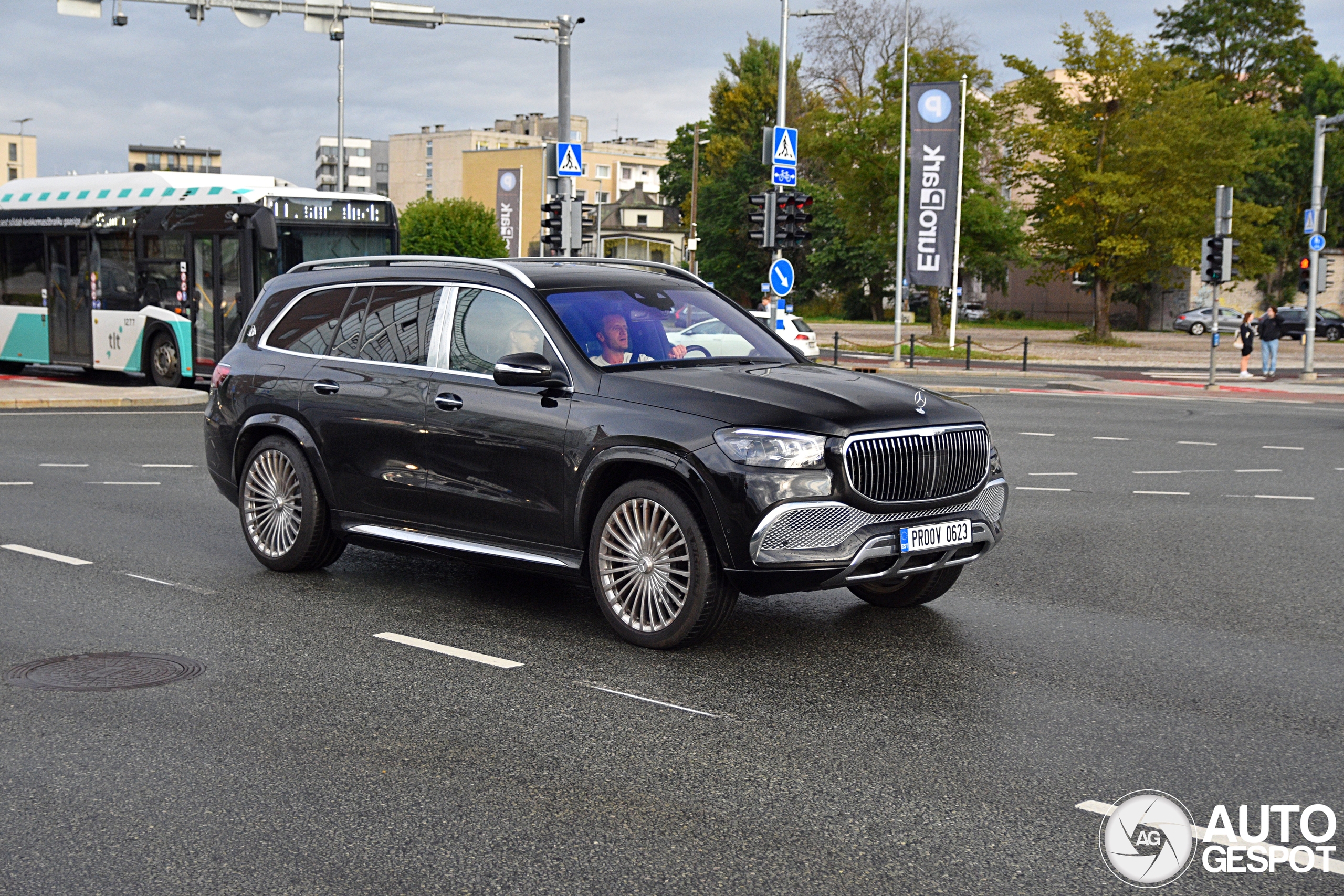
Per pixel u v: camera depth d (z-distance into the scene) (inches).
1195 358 1690.5
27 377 993.5
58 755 187.6
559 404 259.8
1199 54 2933.1
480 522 274.4
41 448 571.2
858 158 2016.5
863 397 248.1
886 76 2007.9
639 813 167.3
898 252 1598.2
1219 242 1118.4
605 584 254.7
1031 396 1047.6
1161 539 382.3
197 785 176.1
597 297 278.4
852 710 213.2
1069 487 496.7
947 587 280.5
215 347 829.2
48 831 159.8
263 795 172.6
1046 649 253.8
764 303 1151.0
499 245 3607.3
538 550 265.6
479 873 148.3
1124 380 1259.8
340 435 300.5
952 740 197.9
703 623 242.8
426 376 285.1
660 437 243.0
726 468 235.1
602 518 253.4
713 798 172.6
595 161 6692.9
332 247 822.5
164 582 308.2
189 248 837.2
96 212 900.6
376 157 7381.9
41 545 352.5
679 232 5374.0
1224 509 443.5
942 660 245.0
